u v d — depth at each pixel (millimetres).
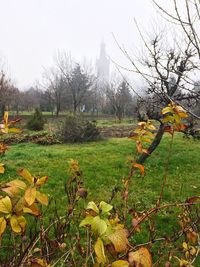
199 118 2342
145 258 1150
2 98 28734
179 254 3824
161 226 5238
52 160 10664
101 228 1123
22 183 1233
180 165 9781
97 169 9250
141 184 7719
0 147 2340
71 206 2291
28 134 18766
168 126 1821
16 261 1947
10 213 1168
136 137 2014
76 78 48625
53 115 44906
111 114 50938
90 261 2148
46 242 2152
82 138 16094
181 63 5094
